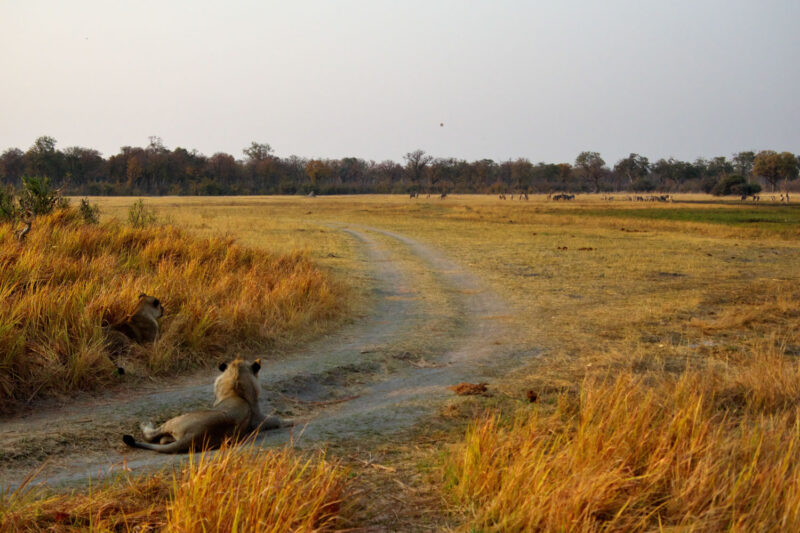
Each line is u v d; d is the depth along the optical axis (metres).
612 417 5.47
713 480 4.34
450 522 4.18
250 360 9.27
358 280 18.31
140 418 6.51
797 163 142.62
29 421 6.21
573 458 4.66
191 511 3.69
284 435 6.16
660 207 81.00
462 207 77.56
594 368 9.41
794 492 4.18
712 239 35.12
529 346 11.17
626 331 12.39
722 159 187.12
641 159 183.12
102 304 8.72
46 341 7.79
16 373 6.92
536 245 30.61
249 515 3.63
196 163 154.12
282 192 152.88
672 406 6.36
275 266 16.20
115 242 15.45
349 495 4.45
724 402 7.29
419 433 6.40
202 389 7.72
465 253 27.00
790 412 6.75
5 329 7.19
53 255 12.12
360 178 198.50
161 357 8.27
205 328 9.35
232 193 144.00
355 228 41.28
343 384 8.66
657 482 4.54
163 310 9.48
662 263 23.75
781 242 33.91
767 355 9.28
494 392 8.12
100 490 4.41
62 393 7.03
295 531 3.60
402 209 71.44
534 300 16.19
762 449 5.02
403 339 11.37
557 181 177.12
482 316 14.16
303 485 4.13
